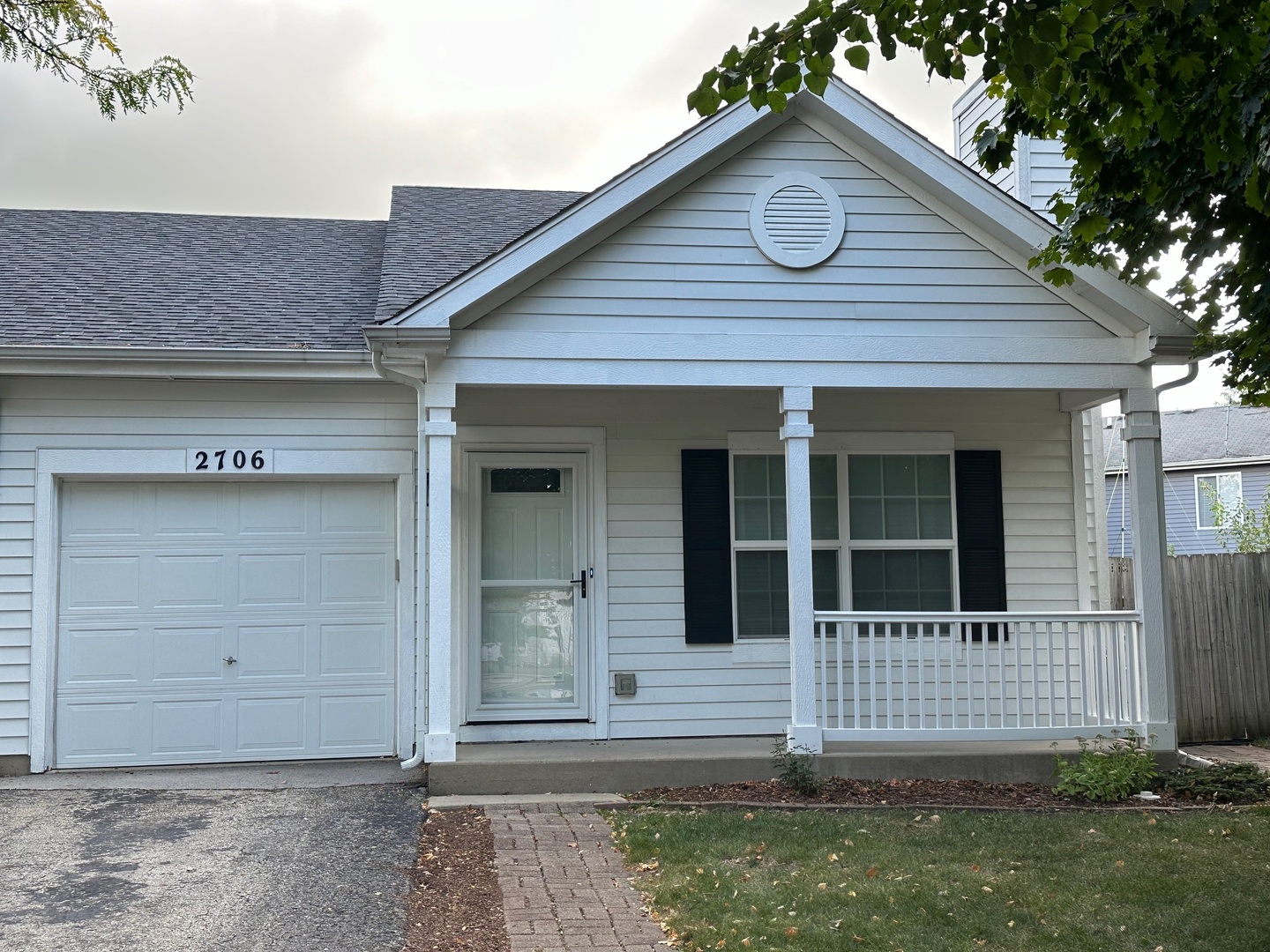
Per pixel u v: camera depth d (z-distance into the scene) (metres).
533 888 5.76
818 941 5.00
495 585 9.29
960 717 9.62
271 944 4.88
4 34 6.99
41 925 5.09
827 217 8.54
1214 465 26.56
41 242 10.73
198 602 8.98
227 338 8.87
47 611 8.68
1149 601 8.56
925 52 4.54
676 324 8.33
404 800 7.66
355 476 9.12
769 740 9.16
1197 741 10.42
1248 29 4.94
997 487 9.81
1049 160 11.24
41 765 8.55
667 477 9.49
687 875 5.95
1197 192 6.43
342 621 9.13
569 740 9.13
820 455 9.72
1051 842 6.61
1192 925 5.27
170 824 6.95
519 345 8.15
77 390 8.79
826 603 9.64
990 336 8.59
